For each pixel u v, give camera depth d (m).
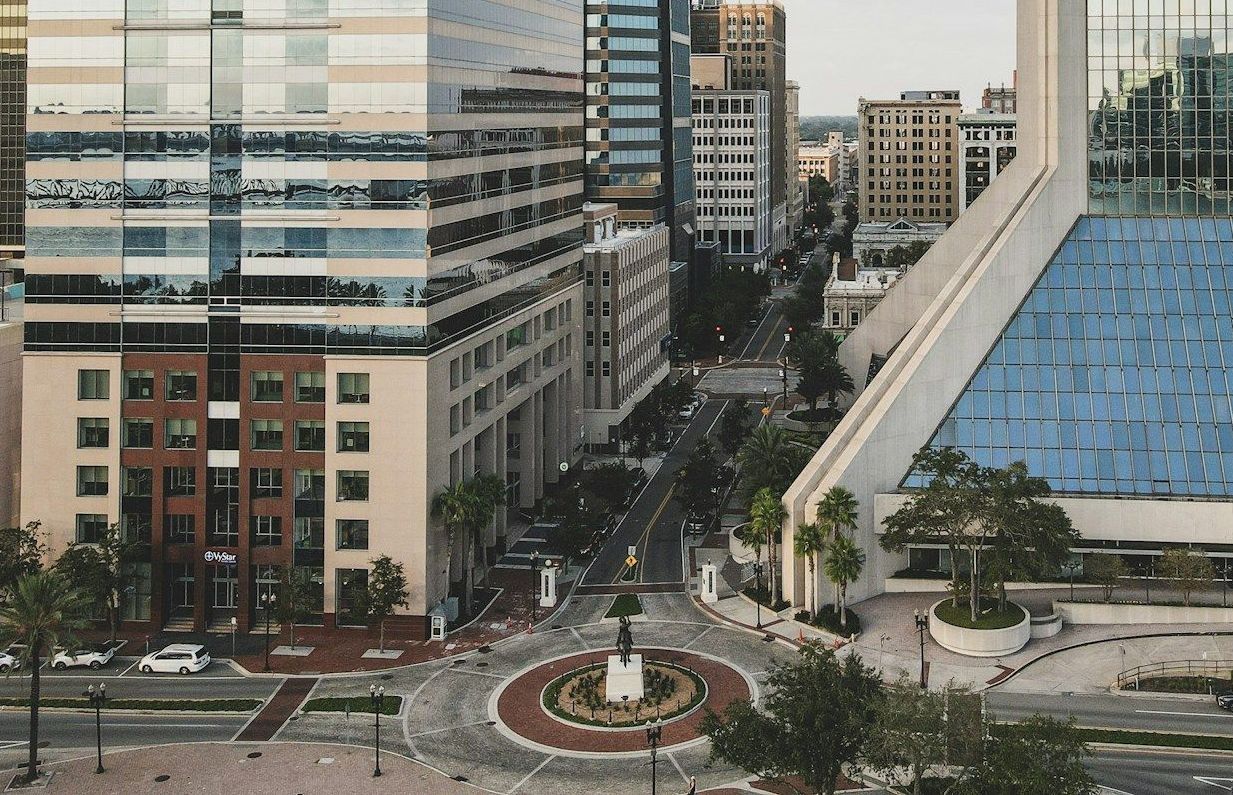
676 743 90.75
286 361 114.38
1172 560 110.81
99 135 115.25
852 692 74.44
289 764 87.88
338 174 113.00
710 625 117.12
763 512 119.50
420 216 112.12
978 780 68.56
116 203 115.31
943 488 110.00
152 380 116.25
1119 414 125.00
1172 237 136.88
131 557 115.94
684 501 146.25
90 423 116.81
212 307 114.88
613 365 186.25
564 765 87.62
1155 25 138.25
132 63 114.94
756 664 106.12
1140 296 132.62
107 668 107.75
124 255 115.50
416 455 112.94
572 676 103.56
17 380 126.62
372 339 112.94
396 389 112.94
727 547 142.50
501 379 136.75
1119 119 137.88
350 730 94.06
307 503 115.25
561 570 133.75
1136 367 127.94
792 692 75.50
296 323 114.00
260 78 113.75
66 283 115.94
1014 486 109.19
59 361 116.38
